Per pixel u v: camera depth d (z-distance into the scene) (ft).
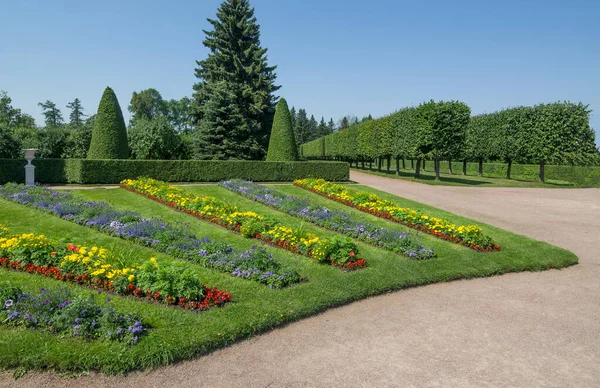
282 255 28.32
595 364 15.43
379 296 22.76
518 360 15.64
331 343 16.79
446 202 60.90
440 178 105.81
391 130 112.68
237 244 31.24
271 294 20.94
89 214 36.17
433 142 95.81
